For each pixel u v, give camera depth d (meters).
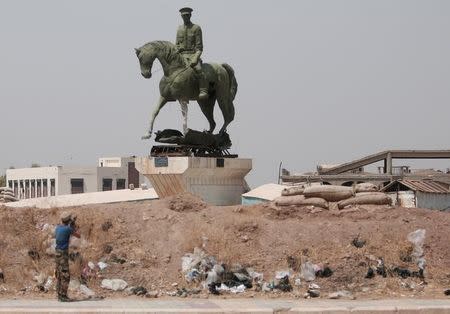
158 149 23.89
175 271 18.27
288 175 38.56
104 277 17.78
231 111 24.86
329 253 18.83
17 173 83.12
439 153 38.50
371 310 14.88
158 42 23.48
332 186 22.02
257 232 19.73
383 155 38.44
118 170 78.06
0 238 18.78
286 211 21.02
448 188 34.41
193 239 19.16
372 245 19.25
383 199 21.59
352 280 17.86
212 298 16.72
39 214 20.08
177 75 23.23
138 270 18.19
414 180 34.12
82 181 76.44
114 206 21.11
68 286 16.83
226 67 24.69
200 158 23.09
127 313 14.26
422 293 17.47
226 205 23.80
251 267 18.38
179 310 14.41
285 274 17.81
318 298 16.86
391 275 18.30
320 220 20.61
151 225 19.98
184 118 23.53
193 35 23.56
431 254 19.38
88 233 19.38
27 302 15.73
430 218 20.91
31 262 18.08
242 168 23.95
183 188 23.09
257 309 14.70
